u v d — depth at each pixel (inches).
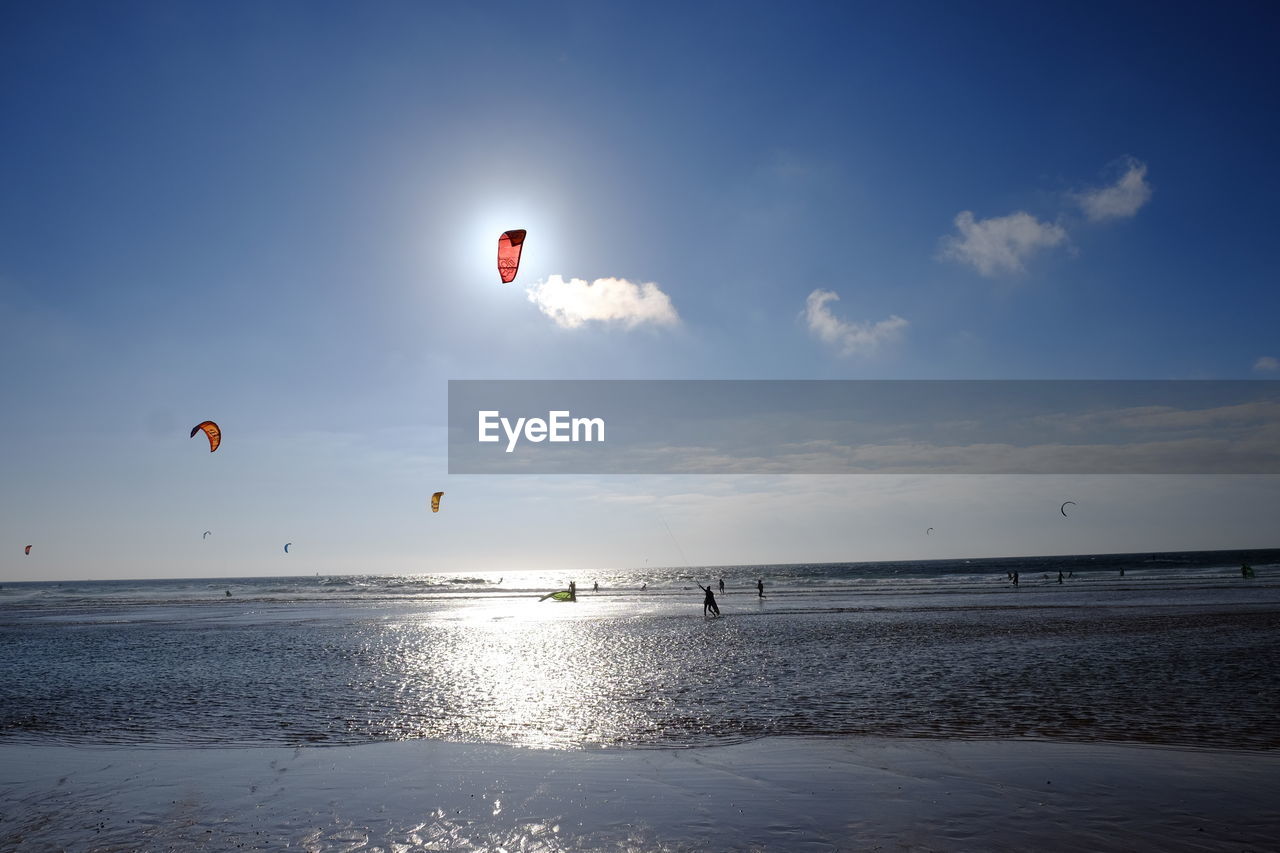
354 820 285.0
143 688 642.2
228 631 1202.0
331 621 1376.7
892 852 247.4
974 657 722.8
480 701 546.6
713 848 251.9
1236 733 407.2
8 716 527.5
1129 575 3004.4
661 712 494.0
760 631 1035.3
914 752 372.8
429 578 5698.8
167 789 328.8
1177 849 248.7
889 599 1763.0
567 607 1716.3
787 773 339.3
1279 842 253.8
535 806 297.1
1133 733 410.3
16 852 260.2
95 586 6437.0
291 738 437.4
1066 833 262.8
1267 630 888.9
